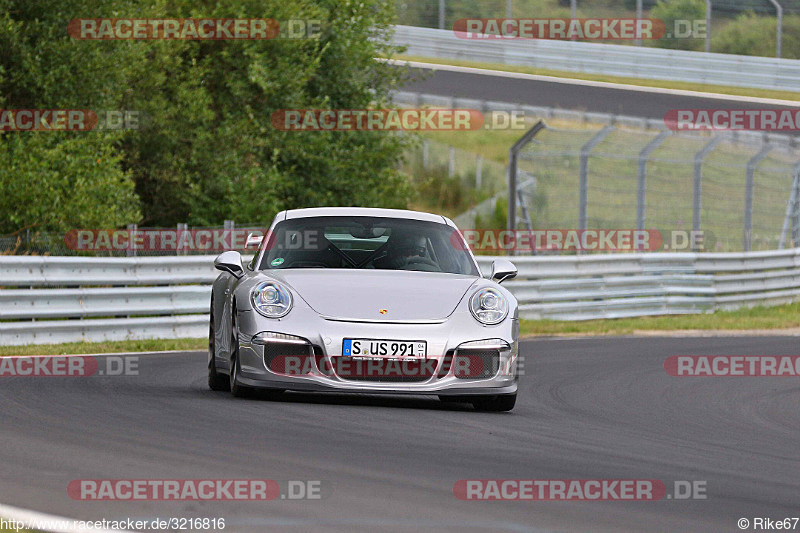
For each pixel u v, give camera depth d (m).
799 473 19.97
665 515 15.53
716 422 27.59
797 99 131.62
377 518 14.43
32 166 56.16
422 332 24.98
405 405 26.78
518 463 19.14
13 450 18.39
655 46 142.00
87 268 44.44
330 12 83.44
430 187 117.06
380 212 30.14
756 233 102.25
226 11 74.06
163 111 70.75
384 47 86.31
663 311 69.81
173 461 17.84
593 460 20.03
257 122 74.50
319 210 30.09
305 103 78.56
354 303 25.41
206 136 72.06
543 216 108.69
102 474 16.64
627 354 45.84
